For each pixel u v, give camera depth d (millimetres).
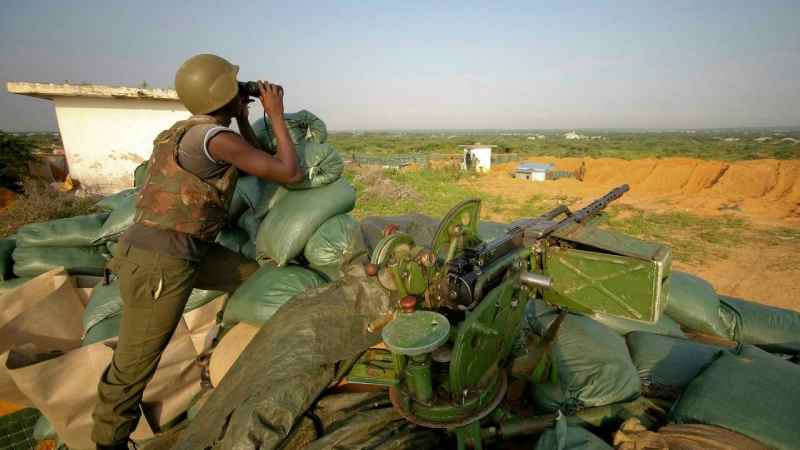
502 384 2109
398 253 2174
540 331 3150
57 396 2449
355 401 2357
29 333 3135
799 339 3637
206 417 2273
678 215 13688
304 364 2291
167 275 2096
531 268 2420
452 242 2311
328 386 2396
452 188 19062
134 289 2090
